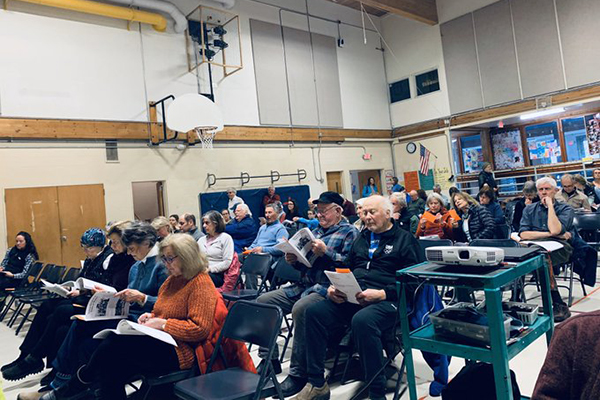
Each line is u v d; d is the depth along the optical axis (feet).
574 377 3.02
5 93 20.51
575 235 12.52
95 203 22.90
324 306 8.43
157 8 24.36
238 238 18.58
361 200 10.19
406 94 36.81
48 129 21.49
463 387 5.79
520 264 6.09
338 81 34.30
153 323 7.25
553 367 3.16
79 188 22.48
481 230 14.80
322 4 33.83
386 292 8.01
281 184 30.50
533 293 14.10
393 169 37.86
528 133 33.50
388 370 9.50
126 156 24.07
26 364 9.82
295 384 8.41
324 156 33.14
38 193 21.33
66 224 22.00
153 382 6.90
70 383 7.77
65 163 22.15
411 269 6.57
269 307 6.59
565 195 18.74
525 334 6.07
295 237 9.69
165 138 24.67
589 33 27.17
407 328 6.63
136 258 9.28
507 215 23.32
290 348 11.76
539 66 29.37
